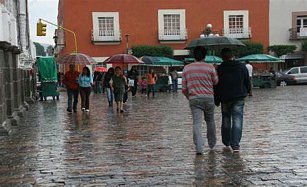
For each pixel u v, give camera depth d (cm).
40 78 2489
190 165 720
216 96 850
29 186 623
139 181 630
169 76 3306
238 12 4266
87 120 1415
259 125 1179
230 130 859
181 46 4212
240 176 643
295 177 632
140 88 3222
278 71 4122
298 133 1027
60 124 1324
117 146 912
